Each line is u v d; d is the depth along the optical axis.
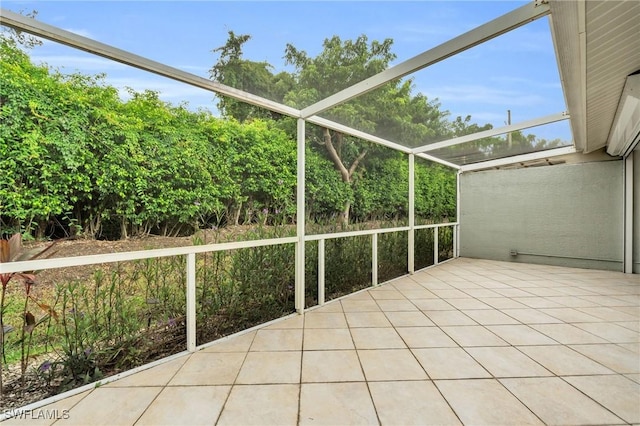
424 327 3.02
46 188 2.10
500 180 6.99
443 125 4.33
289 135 3.79
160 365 2.28
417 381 2.06
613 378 2.08
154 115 2.65
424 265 6.28
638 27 2.05
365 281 4.72
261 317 3.28
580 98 3.15
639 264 5.48
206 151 3.00
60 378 2.04
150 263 2.54
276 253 3.44
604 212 5.82
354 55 3.02
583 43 2.18
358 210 4.91
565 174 6.21
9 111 1.94
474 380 2.07
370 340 2.72
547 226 6.41
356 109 3.54
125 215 2.50
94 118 2.31
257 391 1.95
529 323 3.11
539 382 2.04
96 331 2.16
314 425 1.64
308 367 2.25
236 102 3.24
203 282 2.85
